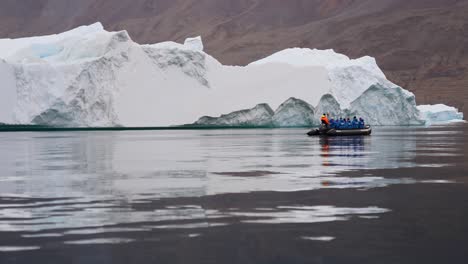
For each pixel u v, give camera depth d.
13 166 57.44
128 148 85.00
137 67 171.00
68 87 157.12
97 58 162.62
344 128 123.38
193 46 186.62
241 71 183.12
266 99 172.88
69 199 35.53
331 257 22.45
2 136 130.25
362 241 24.70
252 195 36.59
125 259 22.25
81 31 199.12
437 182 42.62
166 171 51.47
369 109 187.38
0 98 156.38
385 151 75.19
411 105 197.62
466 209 31.53
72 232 26.34
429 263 21.67
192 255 22.75
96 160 64.06
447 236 25.44
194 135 131.00
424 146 86.50
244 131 153.88
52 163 60.62
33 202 34.44
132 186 41.22
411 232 26.20
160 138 117.38
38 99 157.38
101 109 161.62
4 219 29.22
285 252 23.12
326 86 178.12
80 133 147.38
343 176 46.75
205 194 37.16
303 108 174.88
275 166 55.44
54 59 173.88
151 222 28.42
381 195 36.44
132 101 166.25
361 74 186.75
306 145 89.00
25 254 22.89
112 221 28.70
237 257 22.52
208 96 173.62
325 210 31.38
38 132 156.25
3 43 193.88
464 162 58.97
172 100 170.75
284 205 32.91
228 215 30.08
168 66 175.50
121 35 170.50
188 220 28.86
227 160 62.75
